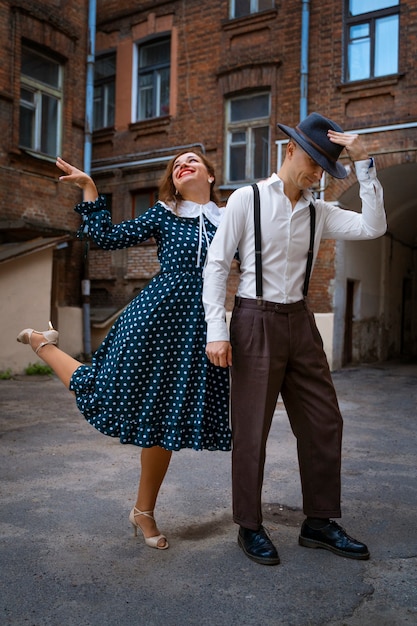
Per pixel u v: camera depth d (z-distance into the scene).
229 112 11.66
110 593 2.12
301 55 10.63
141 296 2.44
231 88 11.44
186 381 2.39
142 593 2.12
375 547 2.58
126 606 2.03
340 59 10.38
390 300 14.25
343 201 10.64
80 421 5.63
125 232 2.44
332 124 2.39
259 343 2.40
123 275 12.49
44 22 10.74
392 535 2.73
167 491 3.36
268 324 2.41
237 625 1.91
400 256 14.87
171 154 12.09
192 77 11.95
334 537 2.51
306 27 10.54
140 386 2.36
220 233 2.38
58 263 11.27
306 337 2.50
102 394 2.37
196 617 1.96
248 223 2.41
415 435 5.23
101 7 13.16
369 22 10.22
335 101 10.43
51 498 3.21
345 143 2.34
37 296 9.62
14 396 7.16
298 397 2.54
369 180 2.40
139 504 2.57
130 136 12.75
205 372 2.42
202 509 3.06
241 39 11.41
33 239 10.07
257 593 2.13
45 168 10.87
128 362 2.34
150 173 12.48
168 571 2.31
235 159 11.61
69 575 2.26
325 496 2.51
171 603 2.05
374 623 1.93
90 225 2.43
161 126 12.32
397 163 9.95
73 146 11.48
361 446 4.73
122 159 12.77
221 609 2.01
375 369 11.38
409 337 15.75
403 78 9.87
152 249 12.16
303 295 2.53
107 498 3.22
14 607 2.01
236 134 11.59
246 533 2.47
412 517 2.99
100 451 4.38
